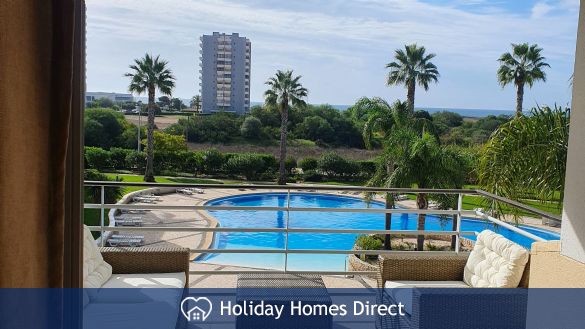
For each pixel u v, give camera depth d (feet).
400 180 41.73
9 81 3.12
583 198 5.68
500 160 15.90
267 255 36.37
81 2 4.09
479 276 10.49
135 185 12.98
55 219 3.77
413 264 11.21
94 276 9.89
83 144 4.24
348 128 99.81
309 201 64.23
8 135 3.13
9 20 3.10
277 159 90.27
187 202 59.21
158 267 11.30
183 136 95.09
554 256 6.29
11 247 3.23
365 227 52.54
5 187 3.12
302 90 84.89
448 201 41.34
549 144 15.16
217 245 42.11
